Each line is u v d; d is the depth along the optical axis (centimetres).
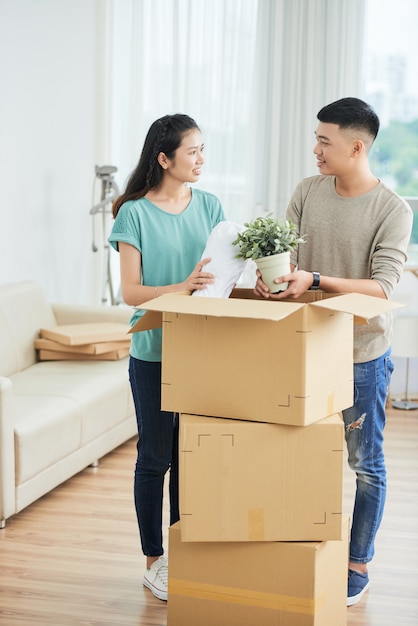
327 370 243
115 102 625
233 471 240
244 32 595
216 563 253
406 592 310
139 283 287
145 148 288
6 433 357
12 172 535
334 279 264
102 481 421
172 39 604
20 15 535
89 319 526
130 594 305
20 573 319
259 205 609
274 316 219
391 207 278
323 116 277
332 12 582
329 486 239
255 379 237
